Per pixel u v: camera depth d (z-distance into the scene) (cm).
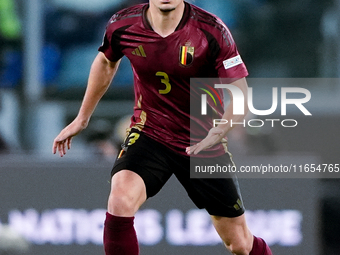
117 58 1288
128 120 2533
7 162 1869
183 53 1195
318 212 1852
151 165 1238
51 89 3250
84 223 1858
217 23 1206
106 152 2467
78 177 1864
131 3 3316
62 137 1338
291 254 1847
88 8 3306
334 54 3350
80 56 3306
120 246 1157
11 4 3131
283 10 3381
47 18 3272
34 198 1861
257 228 1855
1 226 1736
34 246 1850
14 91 3122
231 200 1328
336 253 2289
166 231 1848
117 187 1177
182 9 1201
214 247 1841
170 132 1280
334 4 3344
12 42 3164
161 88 1244
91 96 1343
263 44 3406
